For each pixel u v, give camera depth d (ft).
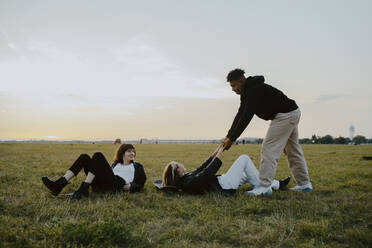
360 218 11.12
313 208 12.59
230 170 16.01
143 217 11.25
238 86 16.10
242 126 15.31
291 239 9.06
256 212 12.23
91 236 8.48
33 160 36.88
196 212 11.94
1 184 17.70
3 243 8.10
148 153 62.03
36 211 11.48
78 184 17.99
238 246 8.67
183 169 16.22
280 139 15.62
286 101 15.71
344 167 31.04
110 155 52.70
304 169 17.04
